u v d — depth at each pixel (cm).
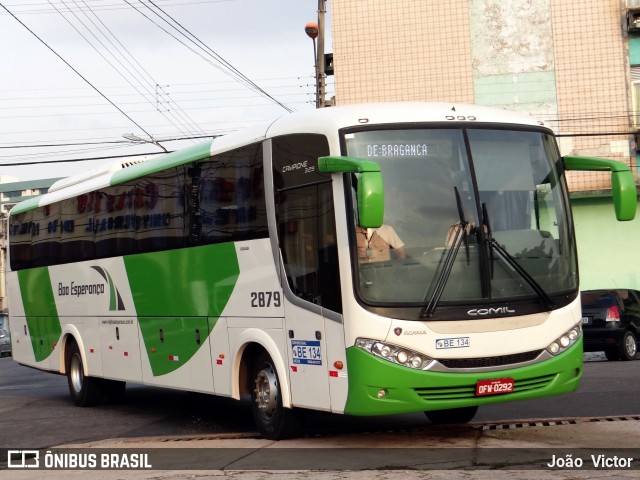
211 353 1145
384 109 943
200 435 1140
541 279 941
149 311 1306
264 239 1034
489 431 1050
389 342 880
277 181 1014
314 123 957
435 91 2925
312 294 949
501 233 932
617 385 1457
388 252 896
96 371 1488
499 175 949
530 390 927
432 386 884
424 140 931
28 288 1758
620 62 2844
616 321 2031
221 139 1151
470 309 901
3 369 3047
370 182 821
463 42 2914
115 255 1412
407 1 2944
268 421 1043
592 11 2861
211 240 1143
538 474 782
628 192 937
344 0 2977
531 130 986
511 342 913
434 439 1002
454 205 922
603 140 2853
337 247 907
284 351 1001
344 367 901
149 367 1313
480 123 959
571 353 951
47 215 1688
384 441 999
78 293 1546
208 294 1150
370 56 2959
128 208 1376
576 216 2872
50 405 1617
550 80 2877
